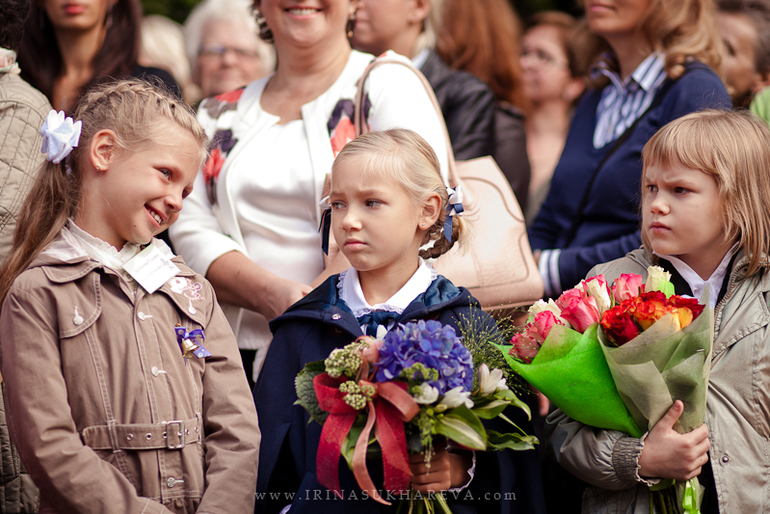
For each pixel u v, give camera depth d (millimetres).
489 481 2148
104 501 1857
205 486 2016
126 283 2066
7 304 1969
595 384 2068
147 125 2082
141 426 1952
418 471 1966
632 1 3441
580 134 3721
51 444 1858
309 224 2781
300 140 2836
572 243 3445
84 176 2104
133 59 3789
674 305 2061
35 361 1910
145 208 2088
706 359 2051
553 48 5414
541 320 2113
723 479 2127
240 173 2818
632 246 3135
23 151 2535
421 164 2205
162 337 2062
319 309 2223
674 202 2262
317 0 2848
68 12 3496
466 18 4562
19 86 2635
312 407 1938
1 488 2414
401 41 4305
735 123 2297
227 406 2107
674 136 2270
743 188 2234
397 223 2141
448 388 1845
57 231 2088
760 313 2230
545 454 2432
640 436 2121
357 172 2137
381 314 2182
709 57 3416
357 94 2826
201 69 5309
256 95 3033
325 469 1869
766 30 4109
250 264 2678
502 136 4586
